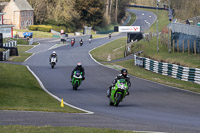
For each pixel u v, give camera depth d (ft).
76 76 161.27
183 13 600.39
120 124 77.87
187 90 170.19
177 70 221.87
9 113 89.10
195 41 295.28
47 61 338.13
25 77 201.46
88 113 95.45
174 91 165.37
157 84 191.21
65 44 621.72
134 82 197.16
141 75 231.71
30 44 611.47
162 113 102.83
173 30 342.03
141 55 337.52
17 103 111.75
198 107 119.55
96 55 441.27
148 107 116.47
